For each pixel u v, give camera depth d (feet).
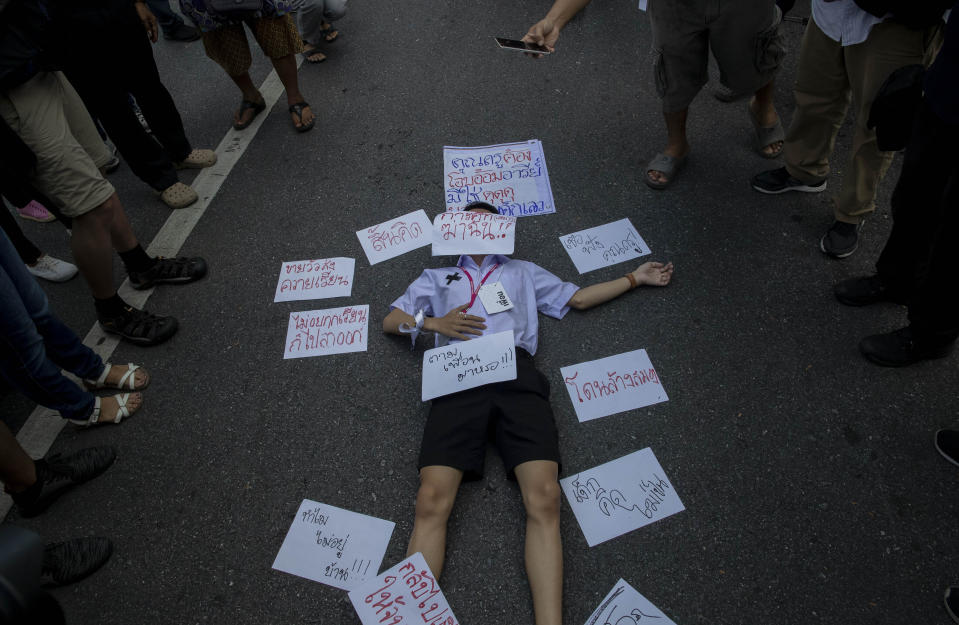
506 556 7.28
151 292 10.34
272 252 10.69
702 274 9.70
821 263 9.69
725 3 8.66
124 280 10.59
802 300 9.30
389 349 9.24
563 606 6.96
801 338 8.89
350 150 12.26
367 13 15.52
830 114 9.15
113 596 7.38
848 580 6.94
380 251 10.49
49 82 7.53
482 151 11.84
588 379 8.68
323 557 7.48
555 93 12.85
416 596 6.91
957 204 6.41
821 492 7.57
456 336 8.23
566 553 7.29
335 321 9.63
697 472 7.80
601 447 8.09
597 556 7.25
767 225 10.26
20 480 7.34
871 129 8.14
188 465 8.36
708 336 9.00
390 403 8.70
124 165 12.60
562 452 8.08
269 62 14.58
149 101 10.78
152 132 12.32
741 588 6.95
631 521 7.47
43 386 7.64
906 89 6.92
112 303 9.31
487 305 8.48
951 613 6.60
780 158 11.23
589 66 13.35
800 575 7.00
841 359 8.64
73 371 8.55
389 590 6.95
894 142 7.41
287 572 7.40
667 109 9.98
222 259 10.67
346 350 9.30
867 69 7.73
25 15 6.88
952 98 6.25
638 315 9.30
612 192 10.96
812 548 7.17
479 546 7.37
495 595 7.02
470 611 6.94
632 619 6.82
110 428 8.79
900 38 7.29
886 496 7.49
